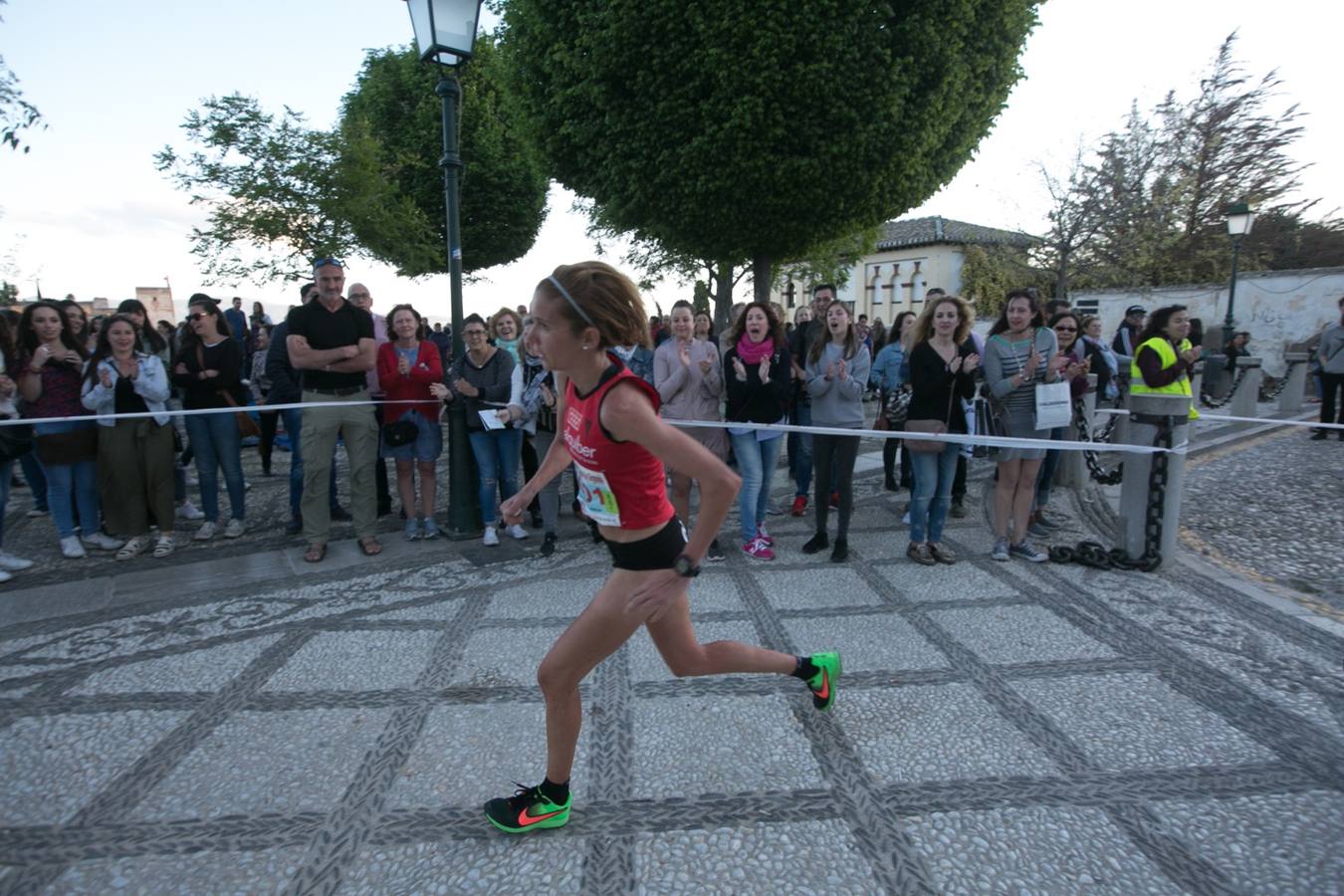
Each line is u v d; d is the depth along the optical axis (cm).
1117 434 677
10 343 500
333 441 499
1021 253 2412
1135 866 207
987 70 1123
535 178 1980
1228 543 541
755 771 254
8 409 484
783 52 976
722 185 1080
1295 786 242
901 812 231
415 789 245
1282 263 2581
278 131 1209
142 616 399
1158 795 238
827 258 1938
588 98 1123
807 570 468
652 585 172
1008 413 482
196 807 236
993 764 257
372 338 506
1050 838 219
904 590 431
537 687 316
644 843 219
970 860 210
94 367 491
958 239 3222
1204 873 204
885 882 202
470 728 283
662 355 507
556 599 421
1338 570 477
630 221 1267
